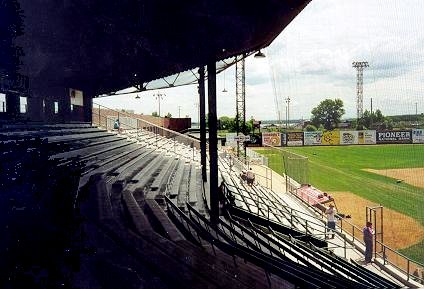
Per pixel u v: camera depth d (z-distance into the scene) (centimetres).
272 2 905
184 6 911
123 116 3378
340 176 3291
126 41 1154
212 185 1050
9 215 370
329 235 1398
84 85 2203
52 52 1124
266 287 542
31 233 374
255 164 3453
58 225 423
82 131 1984
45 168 509
